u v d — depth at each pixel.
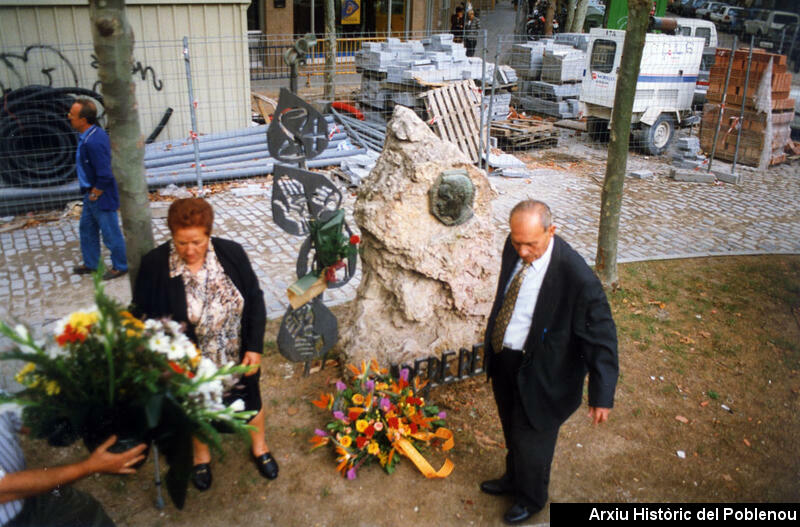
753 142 11.88
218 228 7.61
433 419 4.07
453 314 4.64
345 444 3.79
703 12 22.53
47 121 7.96
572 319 3.12
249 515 3.48
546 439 3.26
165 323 2.72
